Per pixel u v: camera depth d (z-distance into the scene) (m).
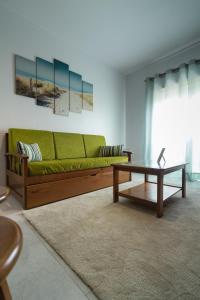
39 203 1.71
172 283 0.76
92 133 3.40
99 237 1.15
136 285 0.75
